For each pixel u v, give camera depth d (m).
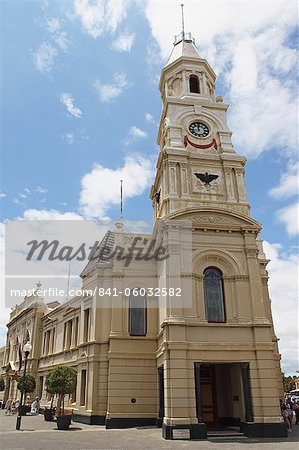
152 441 18.17
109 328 27.86
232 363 22.08
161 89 35.34
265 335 22.11
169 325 21.42
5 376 51.47
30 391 37.09
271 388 20.95
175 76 33.22
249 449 15.85
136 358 26.16
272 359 21.59
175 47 36.19
